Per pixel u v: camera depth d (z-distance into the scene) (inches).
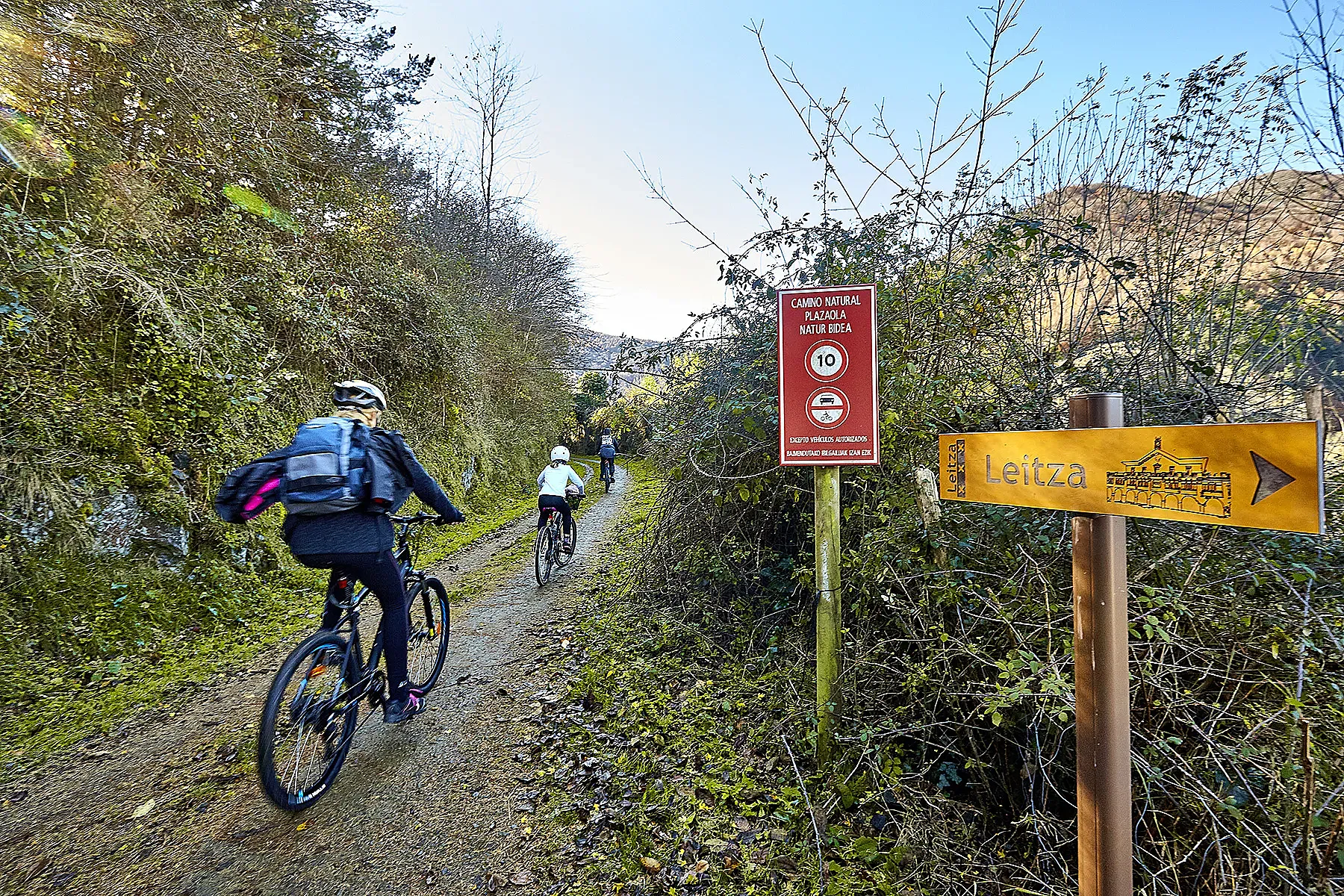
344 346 350.0
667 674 163.5
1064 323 128.0
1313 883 67.6
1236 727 82.6
